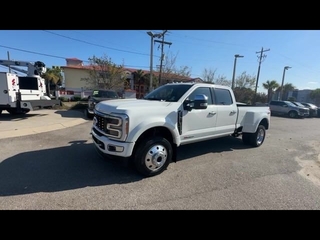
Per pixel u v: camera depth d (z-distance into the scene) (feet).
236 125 18.66
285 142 25.46
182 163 15.35
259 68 106.93
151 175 12.55
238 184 12.25
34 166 13.42
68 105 53.83
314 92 161.58
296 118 66.49
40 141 19.66
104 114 12.29
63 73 104.99
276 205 10.09
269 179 13.23
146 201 9.85
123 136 11.35
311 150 22.13
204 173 13.65
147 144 12.03
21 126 25.76
